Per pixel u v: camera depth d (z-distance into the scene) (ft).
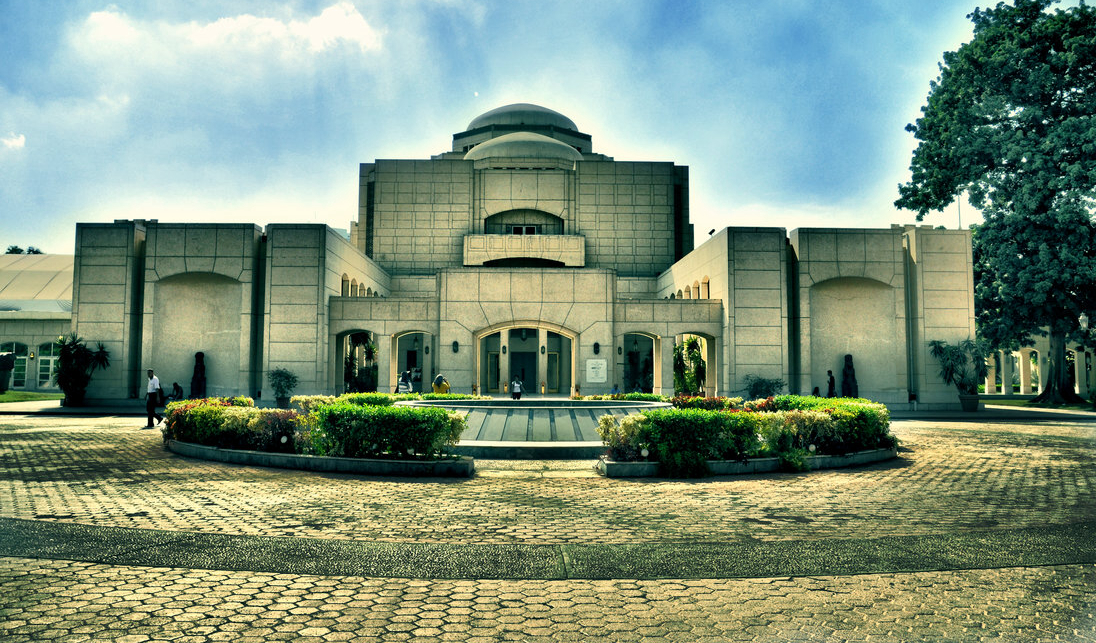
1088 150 107.65
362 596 18.61
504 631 16.15
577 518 28.60
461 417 44.06
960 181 125.39
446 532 25.93
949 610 17.81
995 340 127.44
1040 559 22.57
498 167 180.34
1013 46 116.47
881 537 25.43
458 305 117.19
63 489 34.14
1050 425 84.99
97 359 110.01
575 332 117.70
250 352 111.75
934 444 61.05
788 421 44.50
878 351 117.29
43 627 16.01
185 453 48.80
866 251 117.08
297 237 113.70
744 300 115.85
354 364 143.13
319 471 42.04
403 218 172.96
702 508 30.94
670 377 118.01
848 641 15.71
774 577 20.58
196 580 19.79
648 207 175.11
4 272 177.37
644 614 17.39
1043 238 116.47
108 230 113.50
